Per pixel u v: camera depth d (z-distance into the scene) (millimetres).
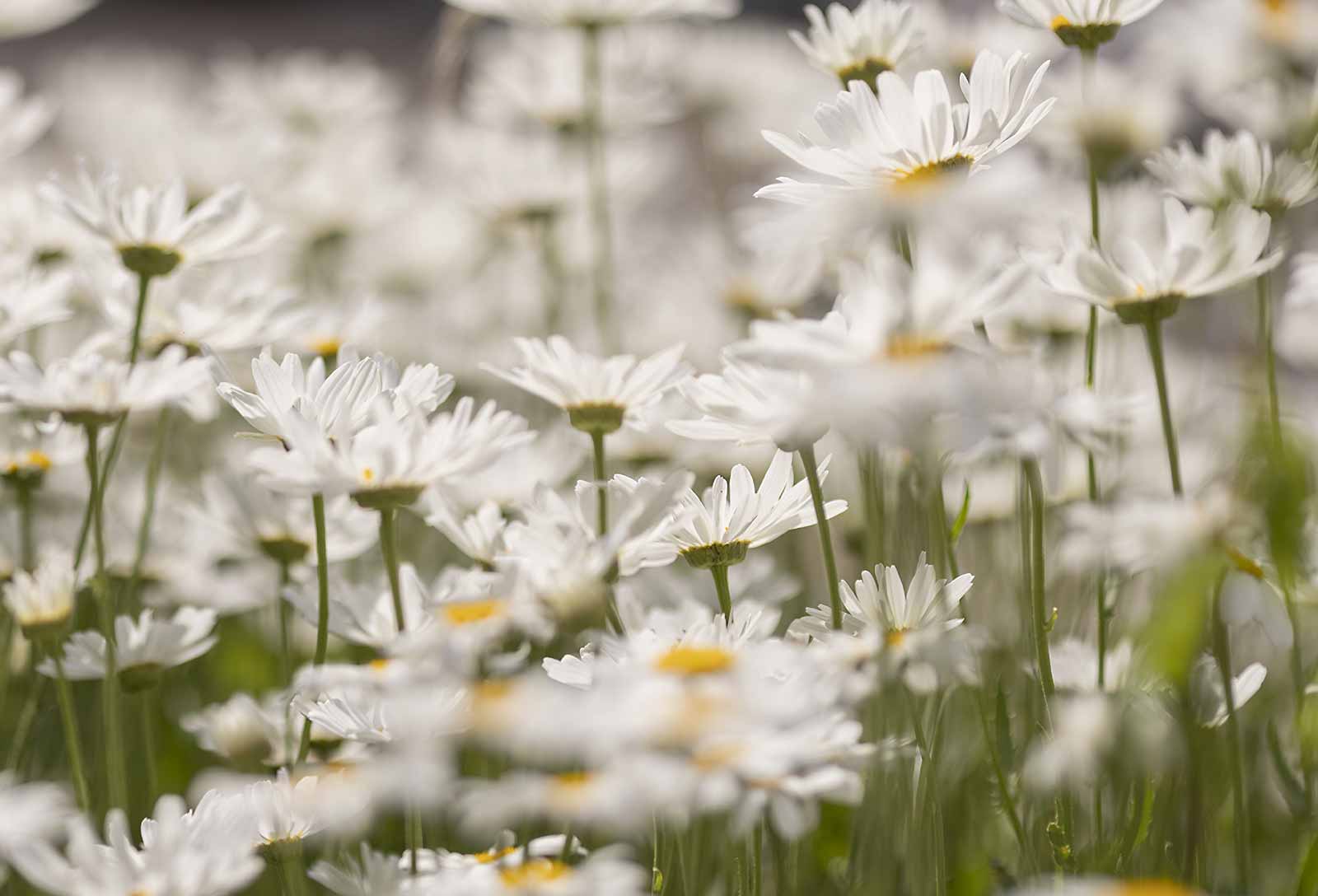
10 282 1526
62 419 1427
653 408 1533
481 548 1428
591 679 1321
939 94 1354
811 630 1369
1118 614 1476
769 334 1293
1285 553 1262
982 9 1671
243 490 1514
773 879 1470
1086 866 1385
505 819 1374
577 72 2023
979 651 1393
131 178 1749
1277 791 1469
